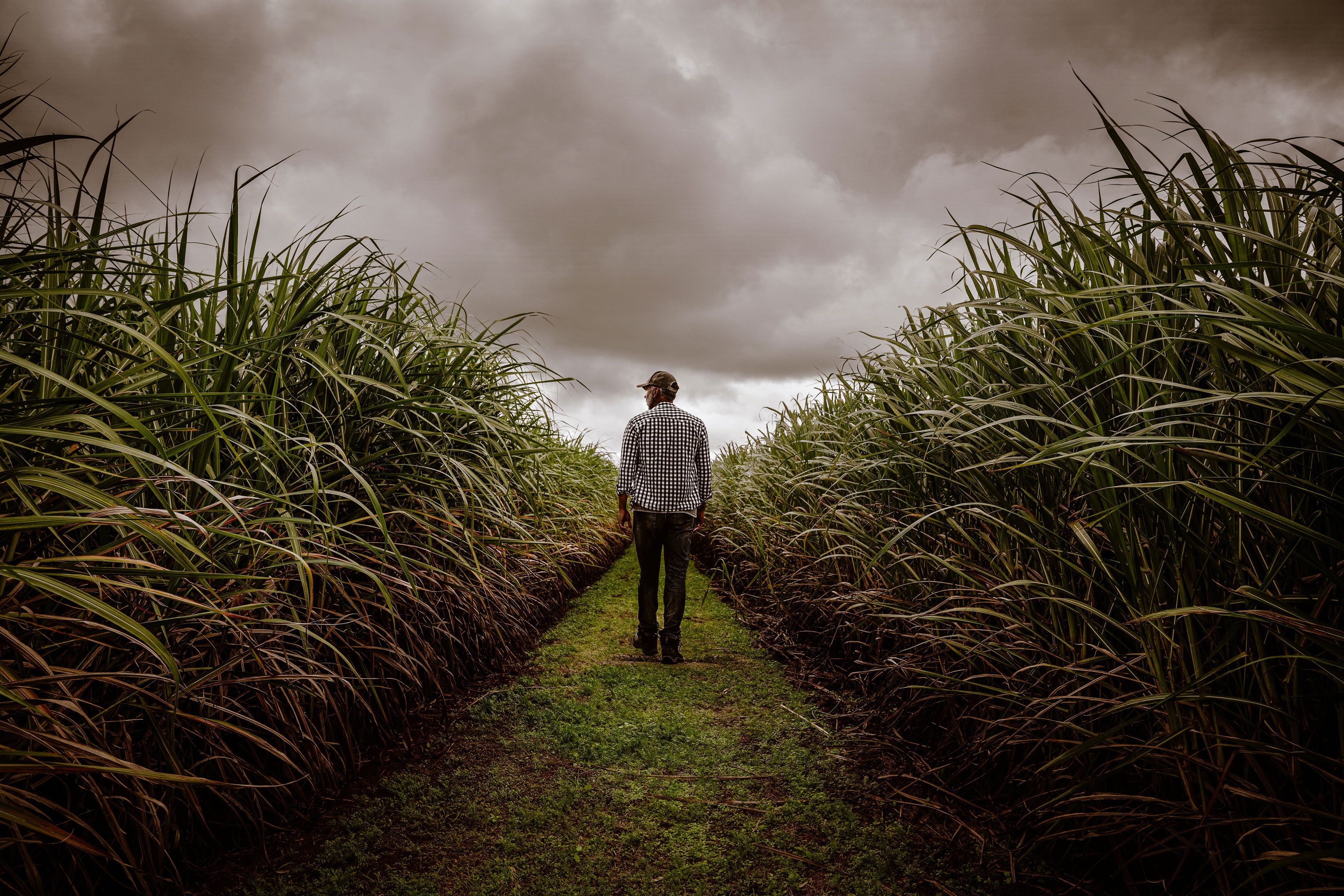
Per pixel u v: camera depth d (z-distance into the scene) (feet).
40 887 3.71
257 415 6.81
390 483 8.61
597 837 5.96
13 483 3.47
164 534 3.84
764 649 12.52
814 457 13.41
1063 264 5.35
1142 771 4.85
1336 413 3.65
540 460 13.46
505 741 7.93
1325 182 3.91
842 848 5.71
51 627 4.08
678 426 12.76
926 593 7.91
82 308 5.04
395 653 7.29
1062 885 5.00
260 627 5.80
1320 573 3.97
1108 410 5.32
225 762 5.26
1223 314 3.52
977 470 6.68
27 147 3.44
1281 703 4.05
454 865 5.49
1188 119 4.19
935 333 8.13
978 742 5.97
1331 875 3.69
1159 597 4.52
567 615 15.21
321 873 5.23
